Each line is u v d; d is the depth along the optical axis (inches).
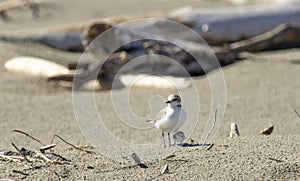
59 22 1153.4
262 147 406.9
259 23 970.7
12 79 813.2
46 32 971.9
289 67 826.2
